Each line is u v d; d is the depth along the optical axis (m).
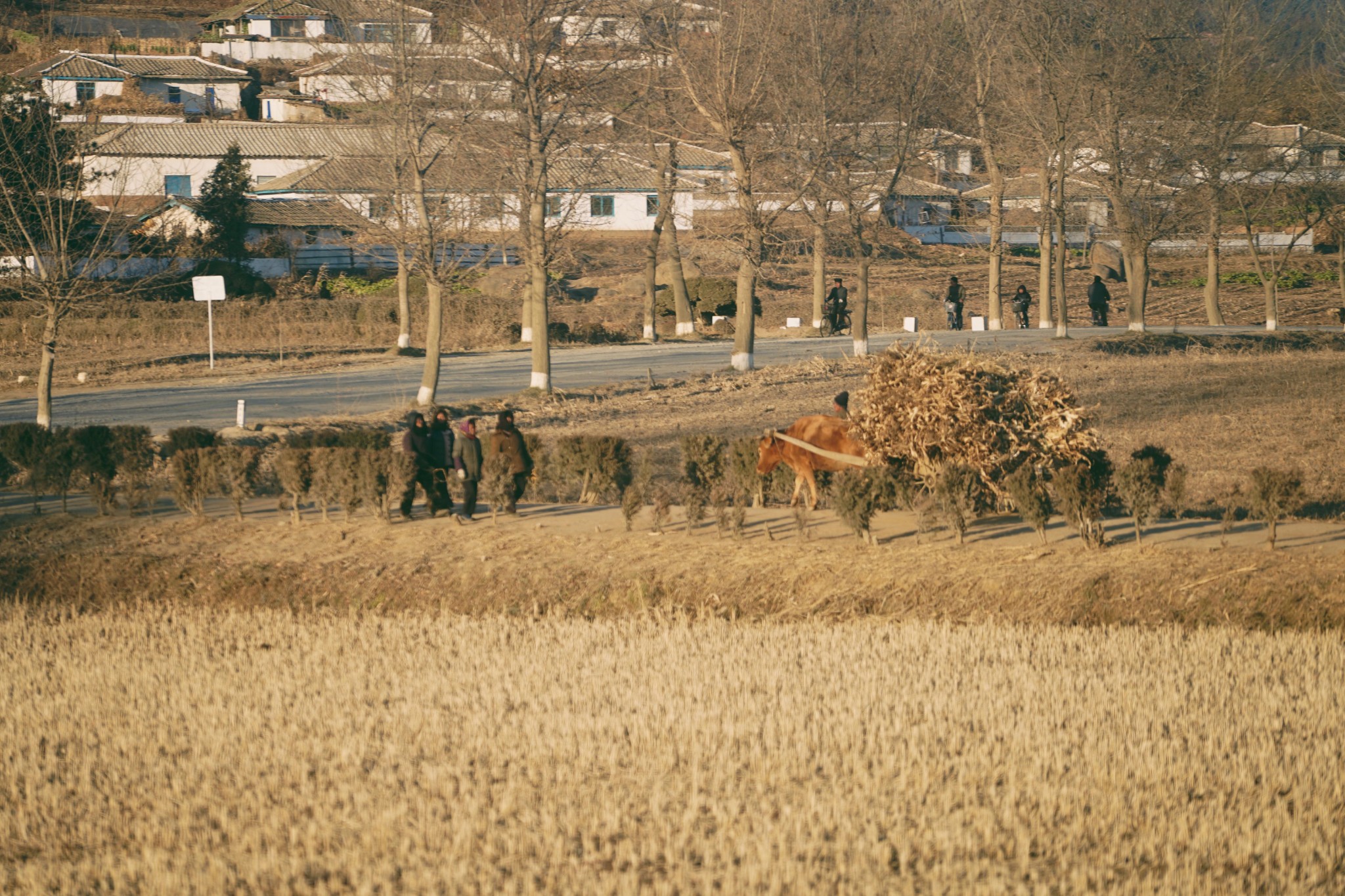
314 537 56.00
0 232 104.06
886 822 25.81
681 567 49.41
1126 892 22.62
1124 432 86.19
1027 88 170.62
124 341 186.62
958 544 50.56
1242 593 43.84
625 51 134.62
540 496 68.38
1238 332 164.50
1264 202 193.88
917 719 32.19
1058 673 36.28
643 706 33.53
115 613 48.47
